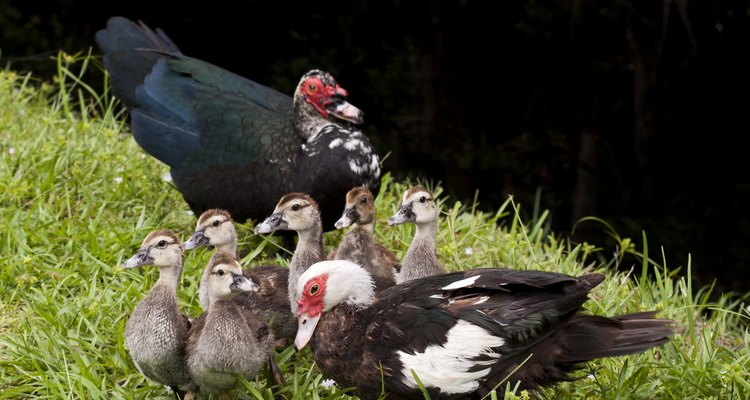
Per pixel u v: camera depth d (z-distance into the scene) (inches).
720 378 218.2
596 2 445.4
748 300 410.9
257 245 275.3
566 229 441.1
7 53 463.5
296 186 259.1
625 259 418.9
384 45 452.4
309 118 262.5
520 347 189.2
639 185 450.3
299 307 198.7
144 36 299.6
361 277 198.7
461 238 286.0
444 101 458.0
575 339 189.6
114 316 228.5
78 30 470.6
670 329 188.7
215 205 270.4
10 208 269.9
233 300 211.0
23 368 211.9
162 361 198.2
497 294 194.1
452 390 189.9
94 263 247.1
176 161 272.5
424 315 192.5
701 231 432.1
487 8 462.9
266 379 207.8
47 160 288.8
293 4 460.1
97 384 204.7
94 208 280.2
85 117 330.0
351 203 235.6
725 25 458.0
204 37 469.1
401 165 441.7
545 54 458.9
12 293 236.8
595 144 451.5
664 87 456.8
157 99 279.7
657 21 446.9
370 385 195.6
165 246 200.1
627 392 211.3
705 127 460.8
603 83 458.3
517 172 442.3
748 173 454.9
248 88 283.3
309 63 438.6
